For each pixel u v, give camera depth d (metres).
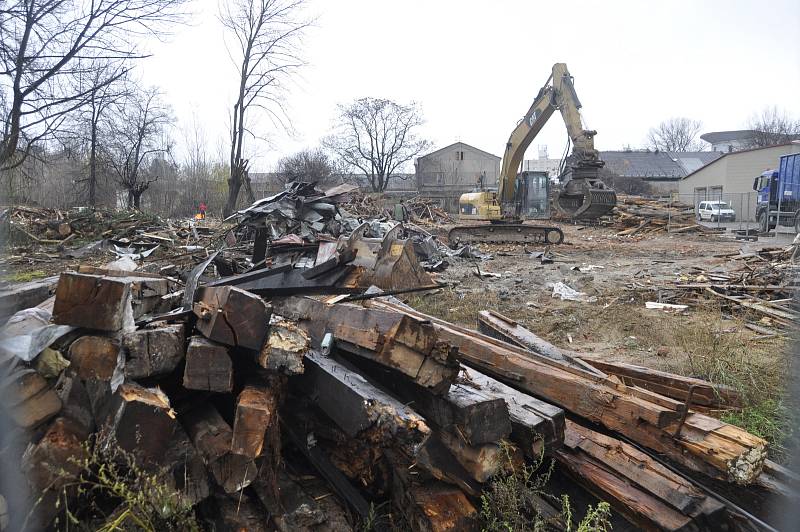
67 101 13.94
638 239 22.20
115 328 2.44
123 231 16.09
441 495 2.72
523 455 3.00
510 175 22.39
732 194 36.25
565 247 19.20
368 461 2.96
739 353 5.68
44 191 23.08
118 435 2.31
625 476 2.95
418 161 61.66
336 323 3.28
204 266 4.56
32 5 12.38
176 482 2.43
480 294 9.73
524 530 2.62
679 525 2.61
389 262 4.36
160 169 35.53
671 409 3.17
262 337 2.65
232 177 27.00
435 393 2.75
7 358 2.34
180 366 2.76
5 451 2.23
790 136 49.50
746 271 11.20
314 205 14.01
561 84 20.69
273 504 2.59
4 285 4.45
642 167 62.69
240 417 2.42
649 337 6.96
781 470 3.14
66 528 2.21
